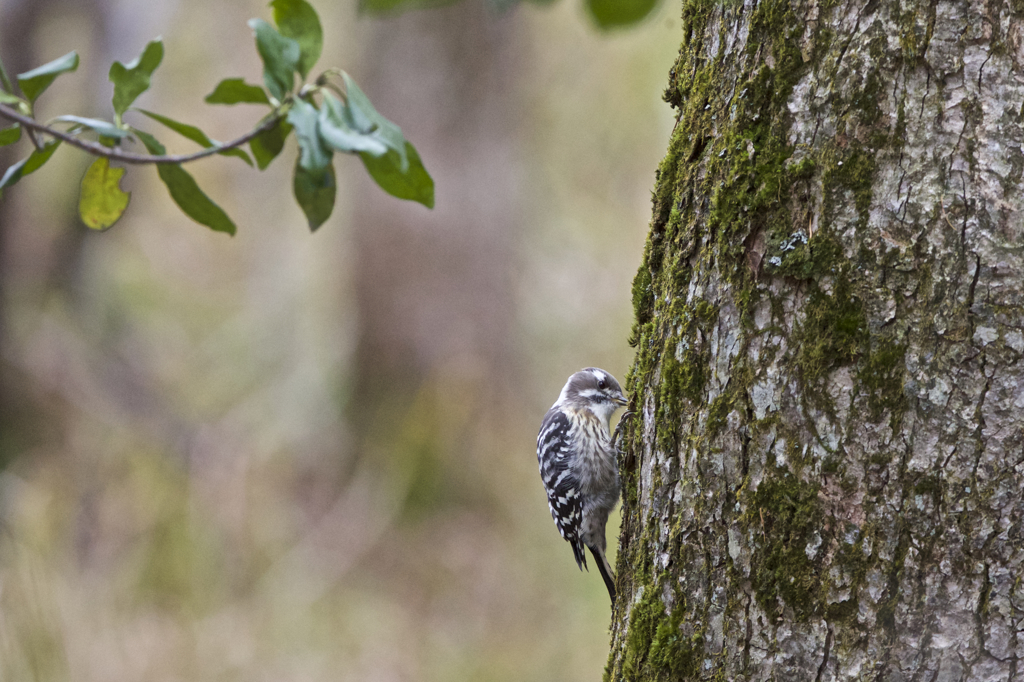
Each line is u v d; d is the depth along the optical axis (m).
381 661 13.52
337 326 18.95
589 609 13.93
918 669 3.81
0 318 15.30
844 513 3.91
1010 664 3.74
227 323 22.16
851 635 3.88
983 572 3.77
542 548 15.18
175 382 19.22
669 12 18.72
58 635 11.76
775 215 4.06
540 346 19.53
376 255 16.80
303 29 4.36
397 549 15.53
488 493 16.08
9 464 14.53
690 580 4.31
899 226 3.84
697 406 4.32
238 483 16.14
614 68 19.75
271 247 23.88
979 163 3.77
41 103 17.09
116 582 13.48
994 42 3.77
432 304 16.77
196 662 12.73
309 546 15.52
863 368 3.88
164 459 16.08
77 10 17.03
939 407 3.80
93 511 14.61
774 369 4.06
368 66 17.05
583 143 20.25
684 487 4.37
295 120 4.06
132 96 4.61
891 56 3.84
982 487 3.76
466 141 16.84
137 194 21.91
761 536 4.07
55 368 16.19
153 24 18.31
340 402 17.25
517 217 17.55
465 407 16.42
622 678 4.60
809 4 4.01
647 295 4.96
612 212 20.45
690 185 4.45
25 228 17.08
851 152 3.91
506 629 14.21
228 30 24.03
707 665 4.22
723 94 4.32
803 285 4.00
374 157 4.38
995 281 3.76
